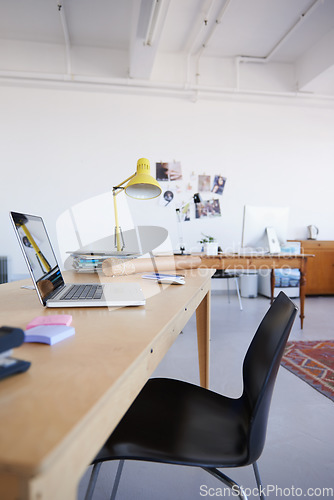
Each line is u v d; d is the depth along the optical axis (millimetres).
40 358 462
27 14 3443
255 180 4441
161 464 1219
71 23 3611
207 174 4352
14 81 3910
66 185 4129
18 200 4059
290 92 4316
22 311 743
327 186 4574
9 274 4012
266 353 750
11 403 335
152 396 927
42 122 4066
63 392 361
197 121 4320
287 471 1172
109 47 4074
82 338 553
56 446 263
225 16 3461
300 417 1515
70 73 4008
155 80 4145
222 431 781
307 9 3361
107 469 1188
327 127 4555
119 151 4203
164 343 661
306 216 4551
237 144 4395
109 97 4168
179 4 3266
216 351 2324
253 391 776
